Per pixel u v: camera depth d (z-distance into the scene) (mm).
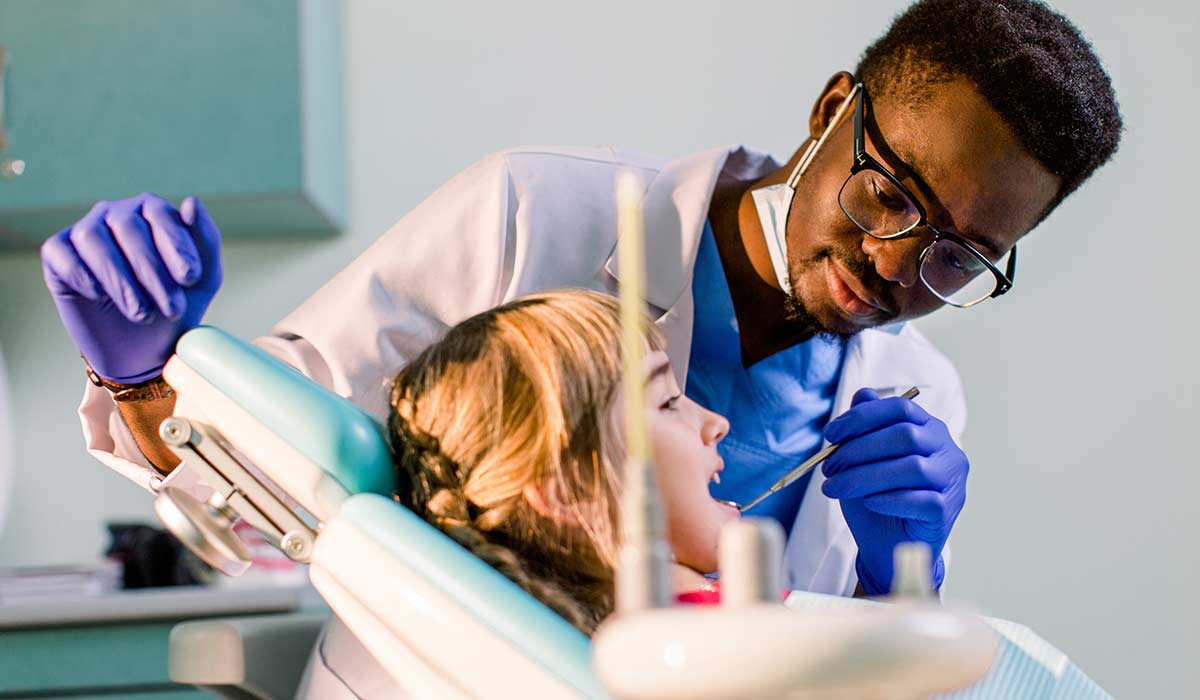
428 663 687
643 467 403
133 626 1894
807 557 1352
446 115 2482
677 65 2443
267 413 799
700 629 344
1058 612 2277
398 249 1238
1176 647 2252
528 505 827
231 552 816
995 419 2316
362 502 737
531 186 1253
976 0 1126
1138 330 2305
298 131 2248
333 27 2475
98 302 896
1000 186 1078
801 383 1337
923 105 1098
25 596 2041
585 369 850
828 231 1149
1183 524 2268
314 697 914
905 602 362
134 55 2301
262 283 2484
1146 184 2318
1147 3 2334
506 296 1239
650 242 1277
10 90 2311
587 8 2469
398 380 913
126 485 2479
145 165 2268
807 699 335
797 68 2416
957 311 2336
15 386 2504
